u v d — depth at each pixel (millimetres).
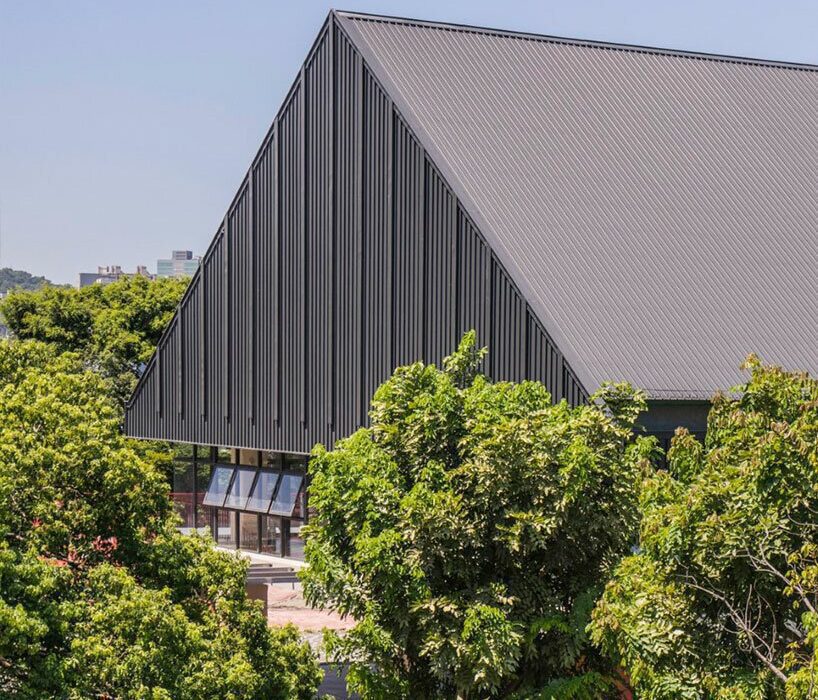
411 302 41062
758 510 19172
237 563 25953
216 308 50500
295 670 25594
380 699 25797
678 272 39219
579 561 26016
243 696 23203
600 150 42750
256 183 48312
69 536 24609
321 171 45250
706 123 45812
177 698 22422
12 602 22453
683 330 37281
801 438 19094
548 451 25344
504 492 25500
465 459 26219
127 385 69062
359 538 25328
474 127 41812
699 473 21938
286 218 46906
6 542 23172
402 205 41500
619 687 26688
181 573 25219
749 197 43000
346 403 44062
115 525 25188
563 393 35469
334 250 44531
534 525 24891
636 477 25047
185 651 23047
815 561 18859
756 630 20016
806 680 17375
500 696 26141
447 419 27078
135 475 25109
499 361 37625
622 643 20078
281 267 47156
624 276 38094
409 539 25359
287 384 46875
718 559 19344
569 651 25000
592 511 25516
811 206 43594
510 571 26156
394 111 41844
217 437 50469
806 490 19047
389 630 25875
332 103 44531
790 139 46500
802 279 40438
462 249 39094
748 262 40281
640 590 20781
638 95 46031
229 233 49750
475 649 24359
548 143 42406
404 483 26938
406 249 41344
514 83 44312
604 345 35812
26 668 22062
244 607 25453
